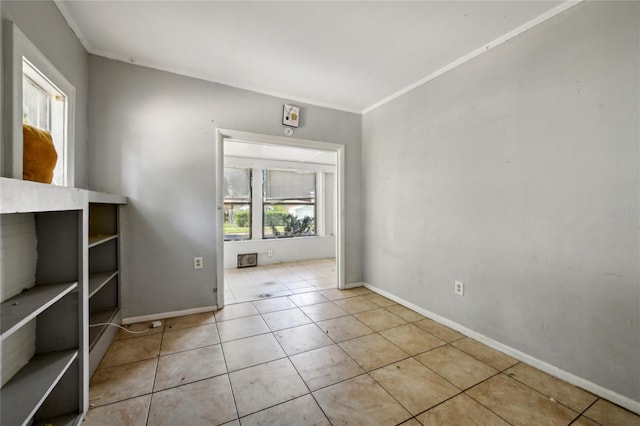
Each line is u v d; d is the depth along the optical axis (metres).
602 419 1.41
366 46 2.22
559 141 1.74
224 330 2.38
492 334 2.13
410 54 2.33
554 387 1.66
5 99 1.17
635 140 1.45
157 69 2.55
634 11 1.44
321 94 3.14
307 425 1.36
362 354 2.01
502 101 2.05
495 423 1.38
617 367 1.51
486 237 2.17
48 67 1.57
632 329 1.46
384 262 3.31
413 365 1.88
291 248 5.45
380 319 2.64
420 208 2.79
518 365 1.89
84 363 1.40
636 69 1.44
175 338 2.22
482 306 2.20
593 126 1.60
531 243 1.89
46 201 1.04
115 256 2.41
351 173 3.62
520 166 1.95
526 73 1.91
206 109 2.75
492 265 2.13
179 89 2.64
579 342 1.66
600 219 1.57
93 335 1.90
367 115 3.59
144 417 1.40
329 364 1.88
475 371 1.82
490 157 2.14
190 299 2.71
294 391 1.61
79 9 1.81
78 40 2.07
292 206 5.66
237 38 2.14
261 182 5.32
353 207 3.65
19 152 1.22
